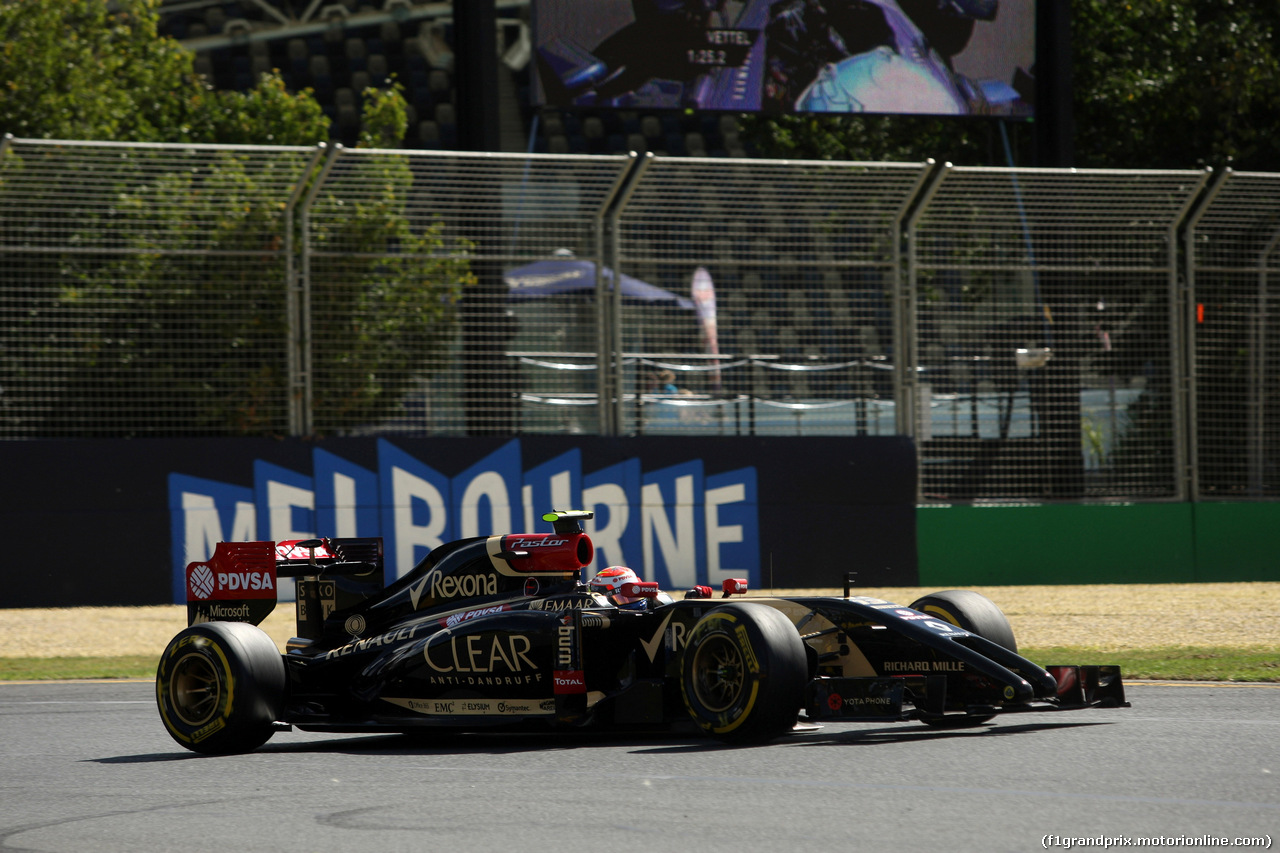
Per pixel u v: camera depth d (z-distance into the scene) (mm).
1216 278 55812
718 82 60031
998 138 74188
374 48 87750
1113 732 23172
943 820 16172
